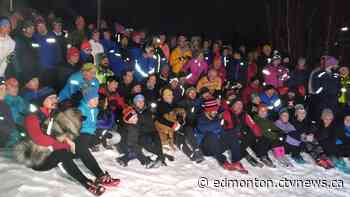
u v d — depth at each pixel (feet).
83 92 15.88
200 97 20.75
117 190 14.84
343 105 25.34
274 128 21.20
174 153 19.71
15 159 15.46
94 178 15.35
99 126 17.95
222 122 19.60
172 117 19.71
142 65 22.99
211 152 19.47
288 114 22.09
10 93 16.72
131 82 20.17
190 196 15.65
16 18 20.58
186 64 24.95
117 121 18.57
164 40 25.57
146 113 18.38
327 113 22.44
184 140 19.70
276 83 26.58
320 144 22.33
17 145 15.05
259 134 20.63
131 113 17.53
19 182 13.89
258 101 21.80
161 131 19.76
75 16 36.68
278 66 27.04
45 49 20.31
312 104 25.38
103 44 23.80
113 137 17.99
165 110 19.85
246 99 24.35
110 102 18.57
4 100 16.42
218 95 23.06
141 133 18.08
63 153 14.49
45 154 14.53
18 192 13.30
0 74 18.70
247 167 19.77
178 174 17.38
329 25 40.75
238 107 20.31
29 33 19.84
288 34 42.11
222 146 19.42
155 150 17.88
